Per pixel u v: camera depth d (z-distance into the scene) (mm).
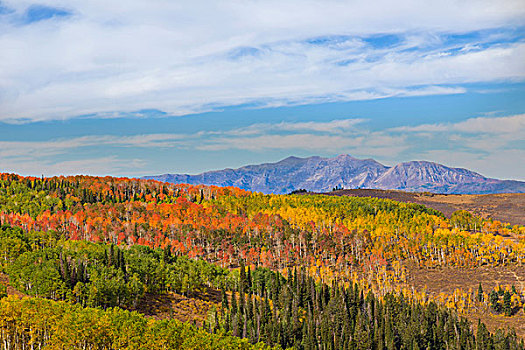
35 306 140375
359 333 176125
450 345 181500
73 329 131875
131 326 141500
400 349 180125
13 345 131875
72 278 177375
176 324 153750
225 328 175250
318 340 177750
